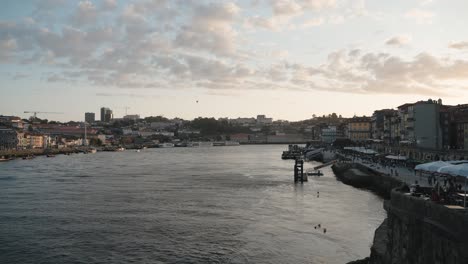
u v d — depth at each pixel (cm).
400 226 3369
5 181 12525
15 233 6406
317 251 5425
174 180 12769
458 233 2575
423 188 3622
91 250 5603
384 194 9025
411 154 13400
